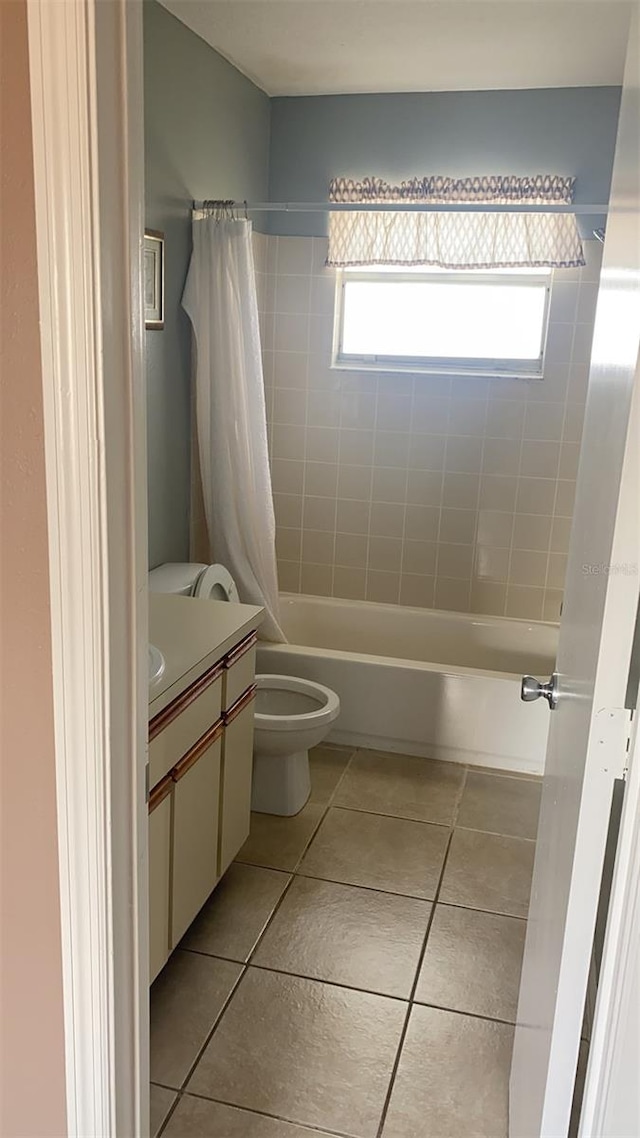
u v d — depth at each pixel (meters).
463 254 3.48
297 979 2.14
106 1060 1.19
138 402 1.03
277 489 4.00
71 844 1.11
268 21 2.82
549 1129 1.28
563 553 3.74
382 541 3.93
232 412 3.21
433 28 2.81
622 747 1.08
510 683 3.15
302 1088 1.84
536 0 2.56
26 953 1.19
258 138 3.61
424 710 3.27
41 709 1.09
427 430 3.76
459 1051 1.95
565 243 3.40
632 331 1.06
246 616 2.34
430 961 2.22
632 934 1.04
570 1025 1.22
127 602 1.06
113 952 1.15
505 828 2.84
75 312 0.93
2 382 0.99
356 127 3.62
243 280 3.12
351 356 3.82
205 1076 1.86
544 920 1.51
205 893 2.21
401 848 2.71
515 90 3.42
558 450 3.64
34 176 0.91
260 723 2.67
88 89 0.87
